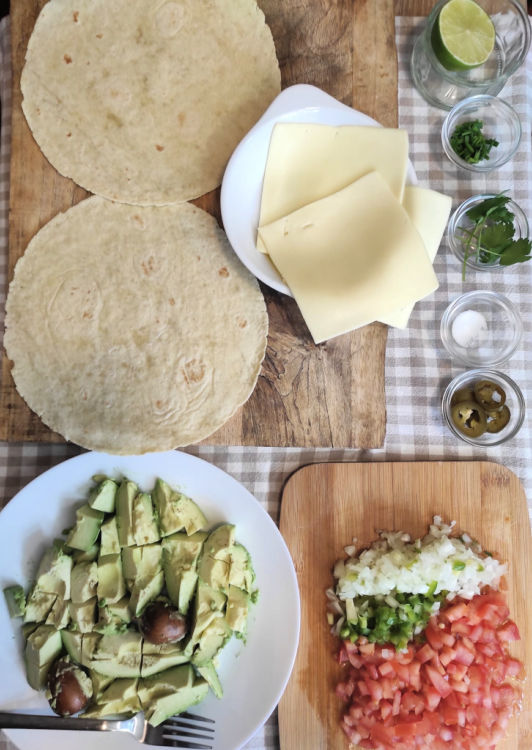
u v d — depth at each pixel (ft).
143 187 1.35
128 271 1.34
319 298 1.29
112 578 1.28
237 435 1.39
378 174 1.30
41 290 1.33
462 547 1.41
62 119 1.35
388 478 1.44
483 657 1.41
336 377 1.40
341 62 1.42
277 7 1.41
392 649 1.39
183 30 1.35
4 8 1.51
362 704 1.36
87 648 1.26
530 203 1.48
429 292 1.28
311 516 1.43
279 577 1.33
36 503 1.30
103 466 1.32
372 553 1.41
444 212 1.35
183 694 1.26
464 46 1.34
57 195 1.36
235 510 1.33
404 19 1.48
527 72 1.50
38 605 1.28
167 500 1.31
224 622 1.30
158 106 1.35
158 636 1.24
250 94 1.38
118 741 1.28
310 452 1.45
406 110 1.48
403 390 1.46
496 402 1.42
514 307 1.44
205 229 1.37
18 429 1.35
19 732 1.26
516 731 1.42
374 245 1.30
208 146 1.37
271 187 1.33
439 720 1.38
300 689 1.40
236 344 1.36
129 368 1.34
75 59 1.34
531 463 1.48
